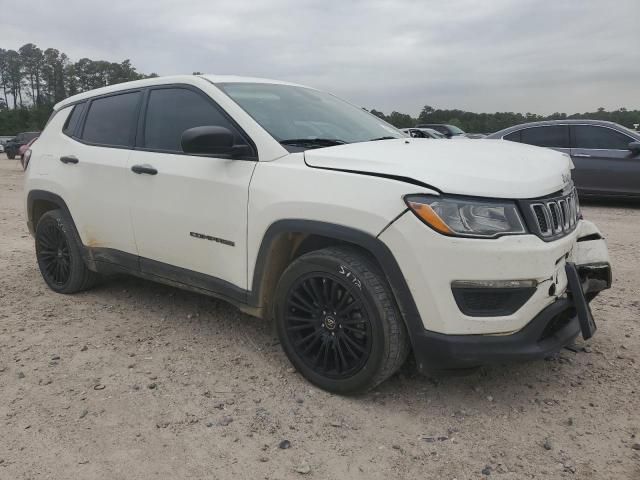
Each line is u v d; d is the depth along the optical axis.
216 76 3.95
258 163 3.29
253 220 3.25
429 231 2.64
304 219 3.01
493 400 3.08
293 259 3.39
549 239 2.76
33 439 2.73
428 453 2.62
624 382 3.26
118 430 2.81
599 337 3.89
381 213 2.74
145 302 4.68
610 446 2.65
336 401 3.07
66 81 114.44
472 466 2.52
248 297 3.40
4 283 5.30
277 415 2.94
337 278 2.96
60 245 4.86
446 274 2.64
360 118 4.23
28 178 5.06
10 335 4.00
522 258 2.62
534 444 2.68
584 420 2.88
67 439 2.73
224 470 2.51
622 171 9.74
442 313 2.68
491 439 2.72
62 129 4.89
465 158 2.93
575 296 2.92
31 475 2.47
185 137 3.17
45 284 5.26
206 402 3.07
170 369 3.46
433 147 3.18
